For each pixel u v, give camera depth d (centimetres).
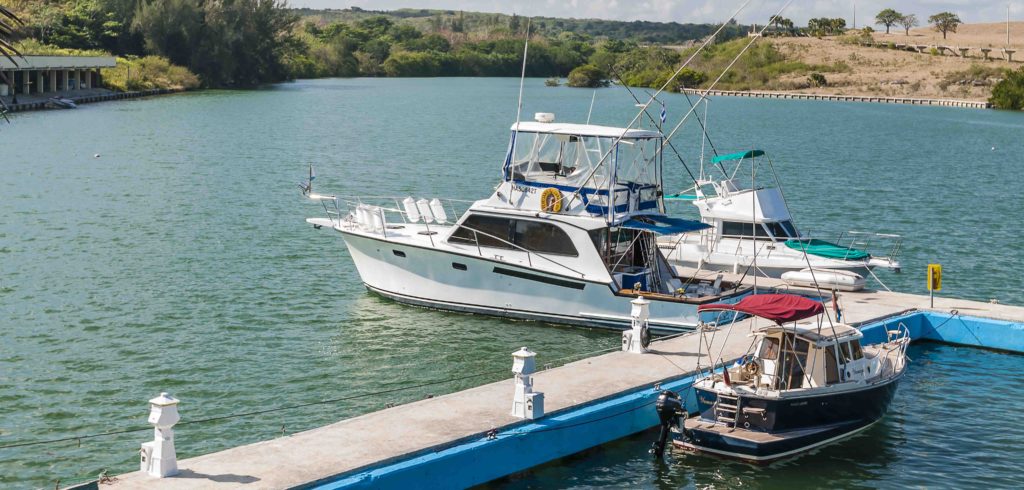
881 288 3628
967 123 12619
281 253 3984
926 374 2688
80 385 2456
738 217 3481
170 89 16612
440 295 3192
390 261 3250
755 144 9394
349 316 3122
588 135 3006
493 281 3098
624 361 2438
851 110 15075
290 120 11112
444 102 15262
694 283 3203
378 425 1984
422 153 7900
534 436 2006
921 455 2161
